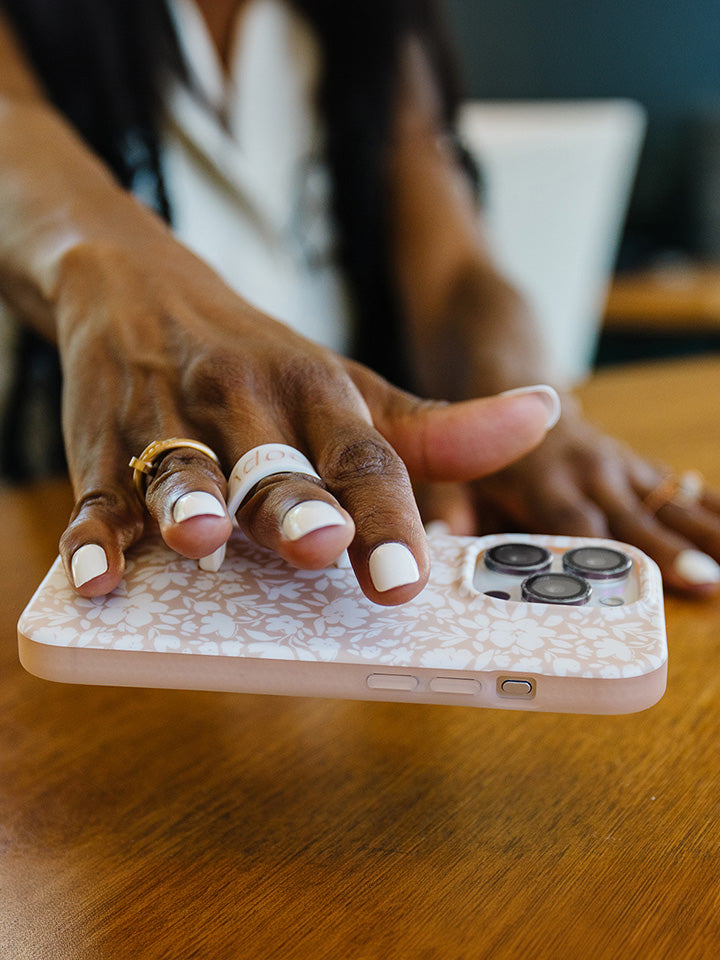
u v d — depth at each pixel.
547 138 1.17
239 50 0.83
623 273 1.85
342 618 0.33
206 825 0.32
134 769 0.35
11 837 0.32
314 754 0.35
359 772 0.35
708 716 0.37
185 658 0.32
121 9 0.73
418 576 0.31
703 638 0.41
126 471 0.36
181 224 0.83
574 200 1.23
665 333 1.85
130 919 0.29
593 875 0.30
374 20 0.80
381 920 0.29
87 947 0.29
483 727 0.37
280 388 0.36
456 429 0.37
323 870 0.31
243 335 0.38
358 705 0.38
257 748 0.36
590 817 0.33
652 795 0.33
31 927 0.29
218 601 0.33
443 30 0.85
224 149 0.83
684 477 0.50
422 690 0.31
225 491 0.34
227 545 0.36
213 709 0.38
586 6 1.96
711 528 0.47
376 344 0.83
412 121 0.81
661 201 2.05
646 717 0.37
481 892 0.30
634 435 0.64
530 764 0.35
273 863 0.31
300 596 0.33
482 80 1.98
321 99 0.82
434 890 0.30
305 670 0.31
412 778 0.34
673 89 2.03
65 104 0.71
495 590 0.35
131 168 0.73
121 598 0.33
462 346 0.60
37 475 0.80
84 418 0.38
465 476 0.38
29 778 0.35
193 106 0.79
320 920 0.29
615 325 1.64
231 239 0.86
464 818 0.33
